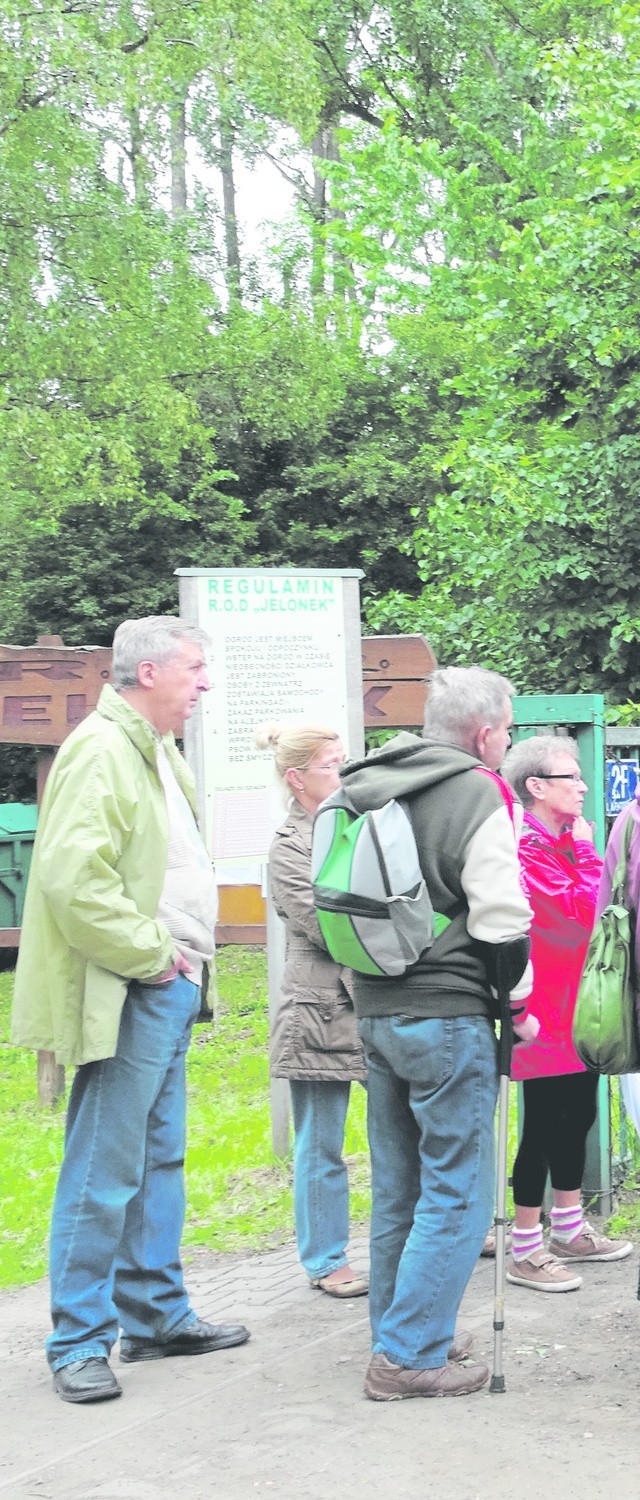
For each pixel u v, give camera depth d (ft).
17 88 47.09
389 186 72.79
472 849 11.75
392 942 11.66
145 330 56.49
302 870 15.48
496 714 12.48
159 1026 13.19
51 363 51.98
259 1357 13.69
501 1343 12.26
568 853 15.61
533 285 44.88
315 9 92.22
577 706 17.26
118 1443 11.74
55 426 51.93
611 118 42.83
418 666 25.34
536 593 43.83
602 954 13.15
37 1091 28.55
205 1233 18.56
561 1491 10.27
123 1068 13.10
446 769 11.94
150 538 69.26
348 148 81.25
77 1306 13.08
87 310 51.39
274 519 71.92
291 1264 17.10
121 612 68.13
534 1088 15.26
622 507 42.27
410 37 93.61
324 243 82.17
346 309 76.59
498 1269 12.30
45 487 58.29
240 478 73.20
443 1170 12.05
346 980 15.57
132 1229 13.83
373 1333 12.84
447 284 69.72
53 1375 13.29
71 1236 13.08
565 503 42.75
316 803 15.99
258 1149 22.43
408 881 11.64
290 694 21.43
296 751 15.92
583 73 45.68
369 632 64.95
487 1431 11.41
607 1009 13.01
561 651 44.52
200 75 55.21
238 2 51.21
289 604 21.48
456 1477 10.60
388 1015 12.03
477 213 72.90
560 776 15.55
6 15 44.78
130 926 12.53
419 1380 12.17
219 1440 11.64
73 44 46.09
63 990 12.84
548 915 15.12
